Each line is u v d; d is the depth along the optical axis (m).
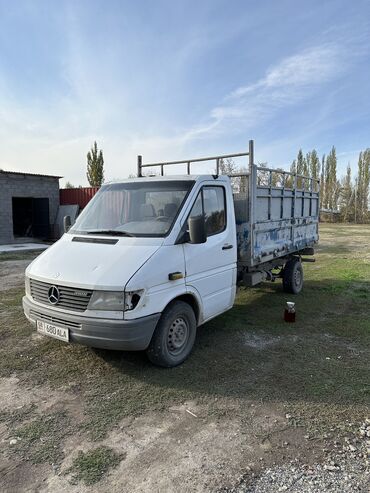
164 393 3.82
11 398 3.71
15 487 2.55
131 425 3.27
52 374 4.21
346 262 12.66
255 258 5.99
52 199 19.66
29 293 4.41
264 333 5.61
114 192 5.12
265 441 3.05
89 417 3.39
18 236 20.17
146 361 4.53
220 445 3.00
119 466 2.75
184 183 4.80
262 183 6.28
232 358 4.68
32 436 3.11
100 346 3.79
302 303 7.35
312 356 4.76
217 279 5.04
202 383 4.02
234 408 3.55
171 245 4.22
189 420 3.36
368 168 44.84
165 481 2.60
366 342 5.26
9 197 17.72
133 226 4.55
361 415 3.43
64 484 2.57
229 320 6.23
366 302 7.43
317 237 9.20
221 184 5.23
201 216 4.32
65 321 3.89
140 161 7.27
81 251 4.32
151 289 3.87
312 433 3.16
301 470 2.71
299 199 7.95
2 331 5.56
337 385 3.99
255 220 5.95
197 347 5.03
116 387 3.93
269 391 3.86
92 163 36.66
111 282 3.72
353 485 2.55
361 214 43.94
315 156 50.38
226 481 2.60
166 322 4.15
